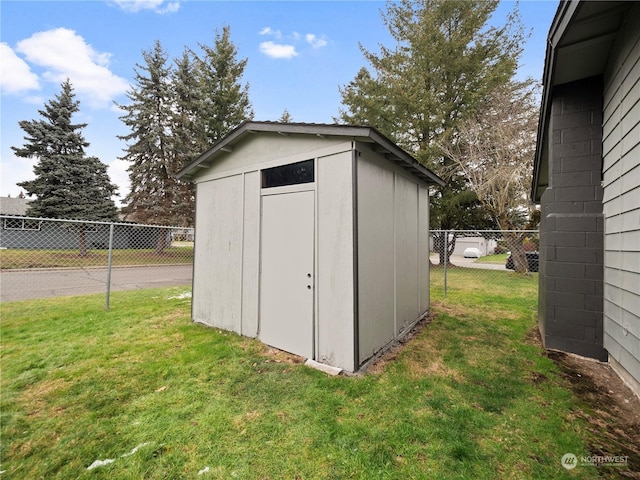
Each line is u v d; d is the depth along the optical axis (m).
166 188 15.16
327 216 3.19
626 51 2.73
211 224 4.71
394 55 11.81
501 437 2.07
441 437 2.06
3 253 11.98
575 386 2.77
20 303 6.00
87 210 13.45
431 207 12.30
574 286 3.53
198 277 4.91
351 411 2.36
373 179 3.42
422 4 11.52
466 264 15.20
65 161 13.69
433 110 11.30
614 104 3.05
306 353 3.35
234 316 4.25
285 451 1.93
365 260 3.21
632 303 2.66
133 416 2.30
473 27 10.81
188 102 15.63
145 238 14.60
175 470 1.79
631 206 2.67
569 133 3.62
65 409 2.39
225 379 2.88
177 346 3.74
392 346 3.80
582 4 2.49
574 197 3.57
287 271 3.57
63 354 3.44
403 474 1.75
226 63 16.55
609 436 2.09
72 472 1.77
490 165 10.38
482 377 2.95
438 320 5.02
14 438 2.05
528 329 4.53
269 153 3.81
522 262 10.34
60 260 12.37
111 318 4.98
